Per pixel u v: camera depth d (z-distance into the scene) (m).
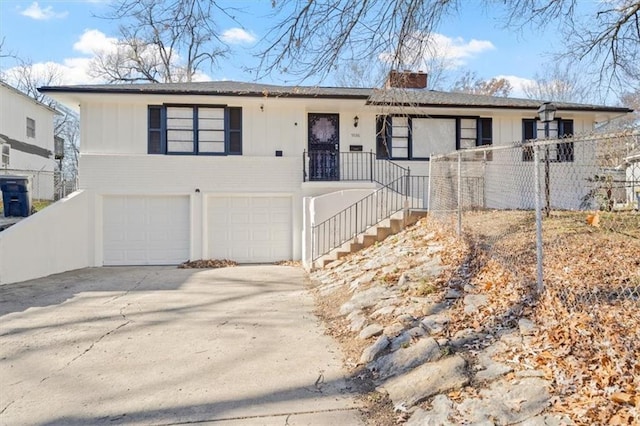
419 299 5.52
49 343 5.10
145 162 12.38
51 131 22.45
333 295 7.14
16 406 3.52
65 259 11.10
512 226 8.08
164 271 10.83
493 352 3.86
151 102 12.65
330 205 10.62
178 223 12.59
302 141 13.16
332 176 13.41
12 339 5.25
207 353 4.71
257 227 12.81
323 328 5.57
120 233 12.35
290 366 4.30
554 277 5.11
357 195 10.80
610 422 2.70
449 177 9.45
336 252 9.97
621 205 9.18
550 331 3.96
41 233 10.14
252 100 12.55
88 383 3.96
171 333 5.47
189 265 11.85
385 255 8.35
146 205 12.47
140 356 4.65
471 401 3.21
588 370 3.28
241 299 7.40
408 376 3.77
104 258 12.27
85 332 5.53
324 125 13.55
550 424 2.80
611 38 9.26
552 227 7.63
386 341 4.48
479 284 5.60
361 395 3.65
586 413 2.82
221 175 12.64
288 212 12.89
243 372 4.17
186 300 7.36
